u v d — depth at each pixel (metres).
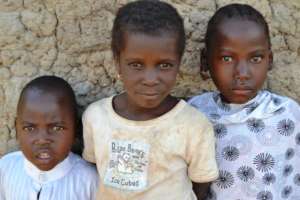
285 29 1.98
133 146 1.68
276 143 1.82
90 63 1.94
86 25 1.89
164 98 1.64
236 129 1.83
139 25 1.52
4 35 1.86
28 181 1.87
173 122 1.68
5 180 1.91
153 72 1.54
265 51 1.73
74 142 1.96
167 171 1.69
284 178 1.88
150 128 1.67
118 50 1.61
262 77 1.75
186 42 1.94
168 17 1.54
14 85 1.92
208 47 1.79
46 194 1.85
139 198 1.71
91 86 1.96
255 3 1.95
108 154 1.71
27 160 1.86
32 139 1.77
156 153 1.67
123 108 1.71
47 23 1.87
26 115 1.75
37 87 1.76
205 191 1.86
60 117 1.77
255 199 1.84
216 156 1.85
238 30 1.69
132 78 1.57
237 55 1.71
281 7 1.96
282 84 2.03
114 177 1.70
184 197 1.73
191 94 2.02
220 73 1.76
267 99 1.84
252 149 1.81
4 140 1.98
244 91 1.74
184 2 1.91
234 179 1.84
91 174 1.90
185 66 1.97
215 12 1.86
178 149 1.68
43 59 1.91
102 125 1.72
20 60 1.90
